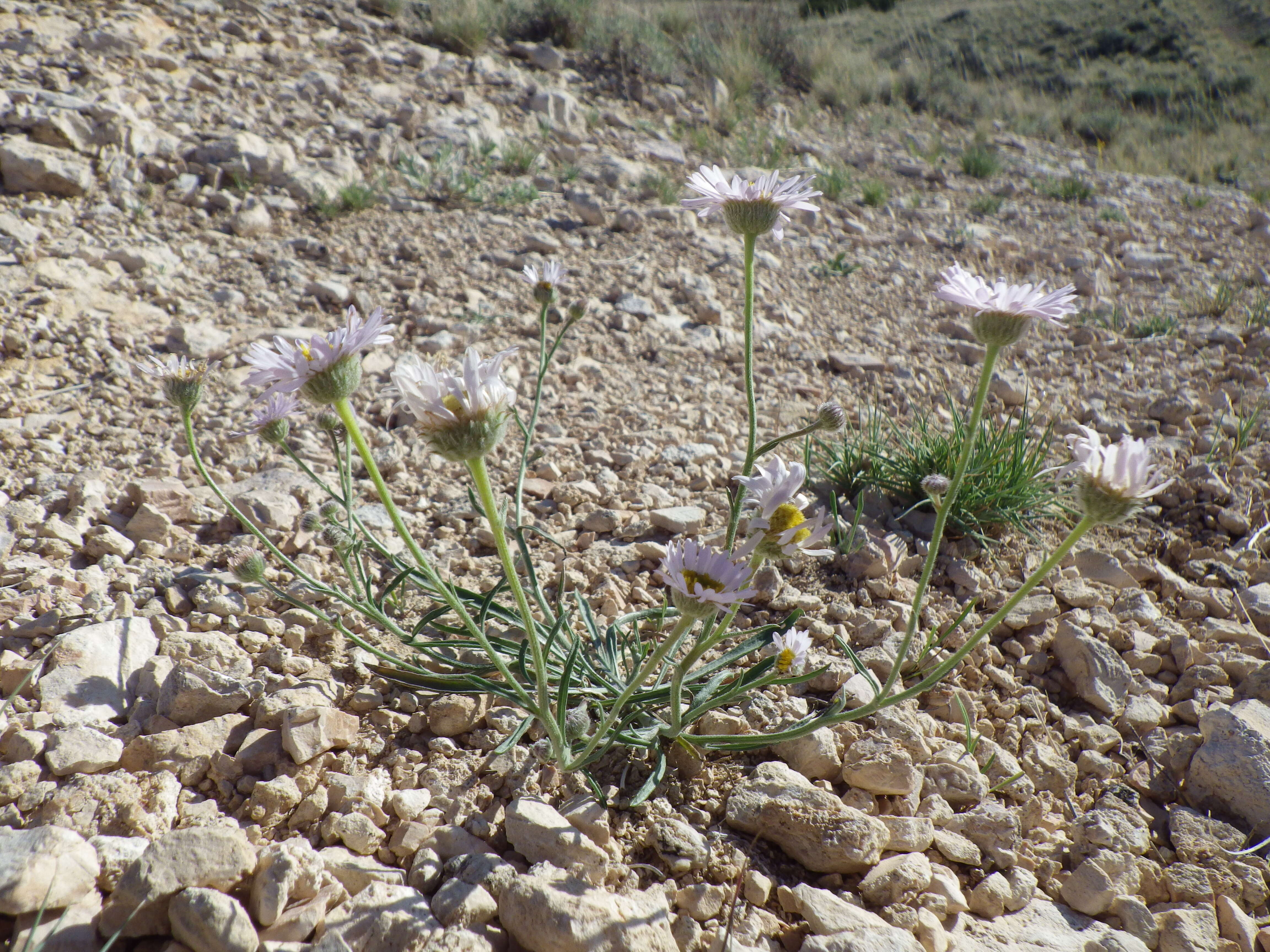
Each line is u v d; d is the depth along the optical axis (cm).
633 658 298
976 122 1342
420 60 898
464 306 578
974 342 641
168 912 187
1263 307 683
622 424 478
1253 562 382
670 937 193
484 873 207
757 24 1345
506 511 331
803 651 272
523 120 870
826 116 1217
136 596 303
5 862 183
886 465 415
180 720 253
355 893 206
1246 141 1392
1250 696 303
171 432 414
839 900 212
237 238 600
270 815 226
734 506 257
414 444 435
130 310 500
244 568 268
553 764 250
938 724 286
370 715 267
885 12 2238
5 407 407
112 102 646
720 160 933
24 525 329
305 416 441
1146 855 249
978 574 364
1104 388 563
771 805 234
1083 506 194
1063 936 218
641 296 629
